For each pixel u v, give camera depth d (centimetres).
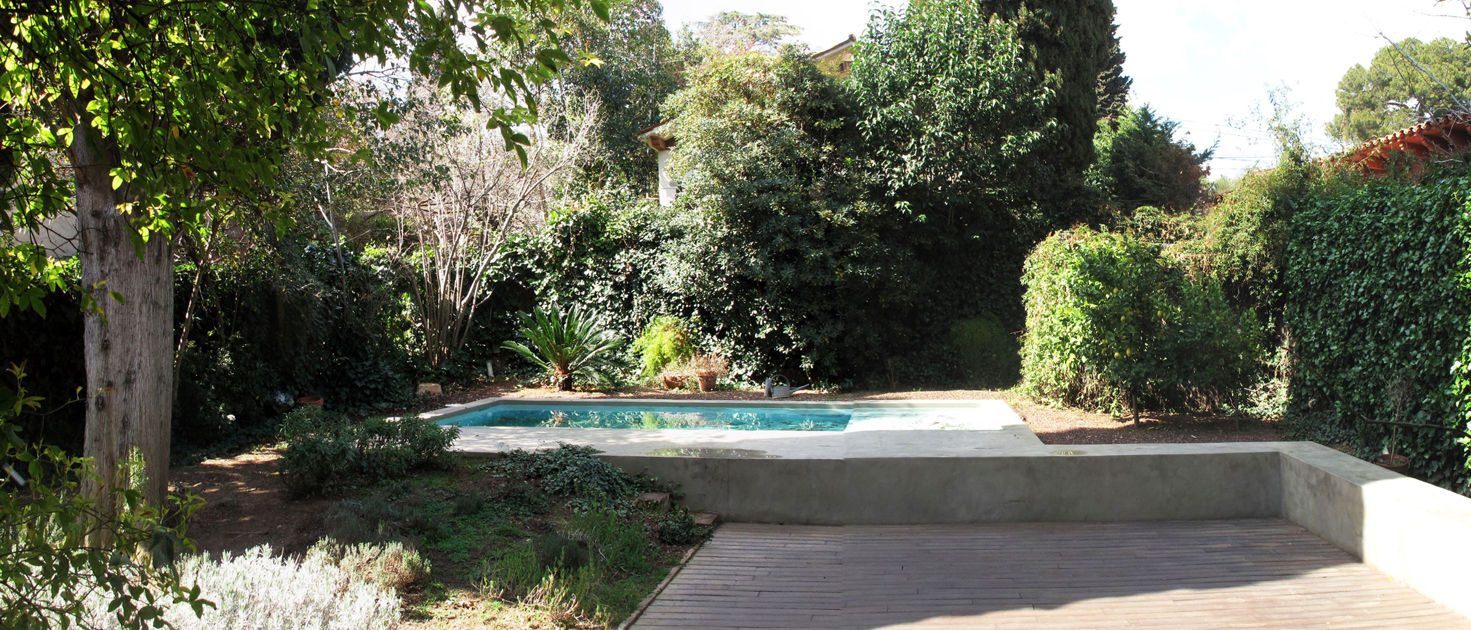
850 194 1177
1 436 180
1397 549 471
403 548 463
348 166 941
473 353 1289
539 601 424
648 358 1209
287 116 263
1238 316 801
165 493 473
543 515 559
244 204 638
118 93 231
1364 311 702
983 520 611
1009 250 1316
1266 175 879
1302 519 579
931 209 1250
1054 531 585
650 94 2050
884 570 508
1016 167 1230
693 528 577
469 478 616
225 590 364
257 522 521
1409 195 668
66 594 180
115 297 241
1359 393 707
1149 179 1695
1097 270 789
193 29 246
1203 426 787
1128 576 488
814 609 445
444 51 229
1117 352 777
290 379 931
